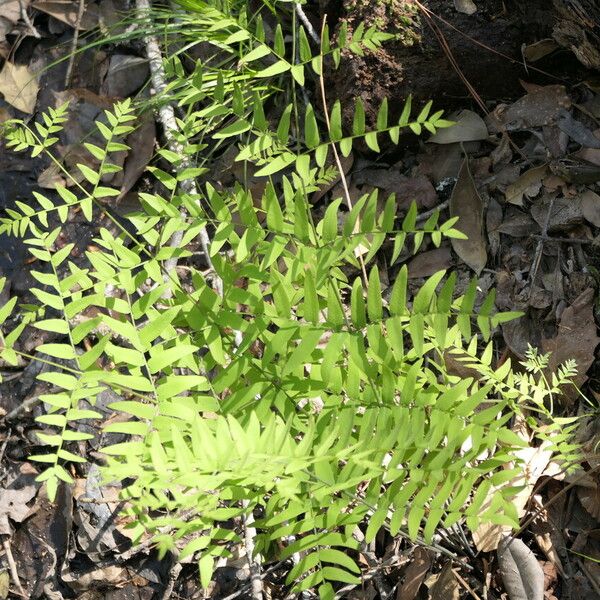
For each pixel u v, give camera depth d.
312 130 1.05
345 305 1.35
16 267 1.44
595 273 1.32
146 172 1.46
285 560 1.25
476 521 0.99
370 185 1.41
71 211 1.46
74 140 1.48
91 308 1.39
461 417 1.00
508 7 1.36
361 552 1.23
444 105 1.39
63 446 1.34
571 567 1.22
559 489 1.24
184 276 1.39
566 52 1.37
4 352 1.04
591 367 1.29
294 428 1.06
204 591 1.27
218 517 1.00
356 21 1.38
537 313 1.32
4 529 1.32
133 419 1.34
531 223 1.36
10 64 1.54
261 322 1.05
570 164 1.35
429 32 1.36
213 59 1.46
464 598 1.21
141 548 1.29
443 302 0.99
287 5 1.44
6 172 1.49
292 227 1.06
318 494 0.98
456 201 1.37
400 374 1.10
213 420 1.06
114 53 1.52
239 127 1.07
